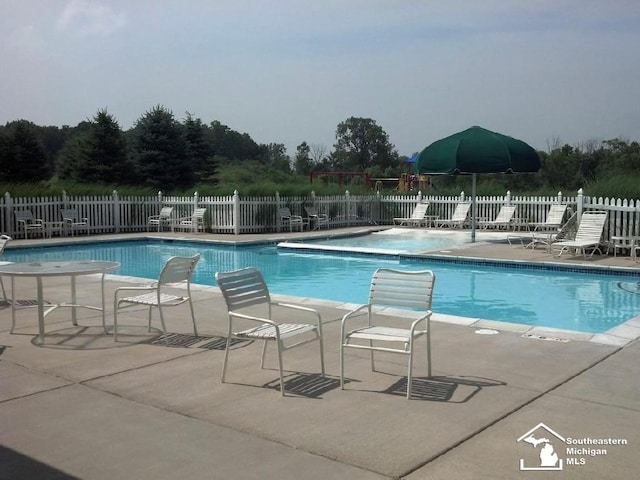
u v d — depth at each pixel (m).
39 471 4.07
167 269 7.45
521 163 18.91
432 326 8.28
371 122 74.88
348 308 9.56
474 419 4.96
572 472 4.05
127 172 42.97
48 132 79.12
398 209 29.42
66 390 5.69
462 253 17.41
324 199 27.69
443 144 19.27
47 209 23.73
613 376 6.07
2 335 7.83
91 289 11.42
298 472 4.06
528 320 10.49
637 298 12.26
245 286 6.18
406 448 4.42
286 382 5.93
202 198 25.47
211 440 4.57
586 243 16.02
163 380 5.99
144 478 3.98
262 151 84.44
